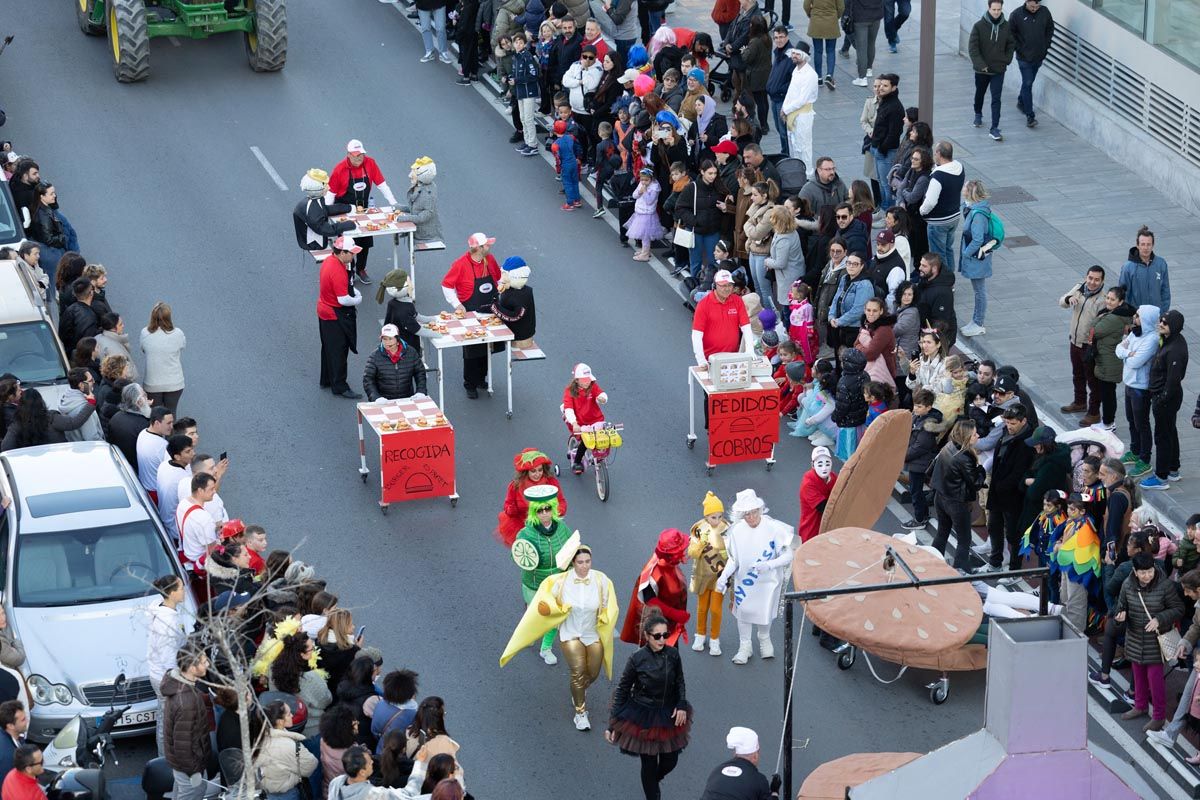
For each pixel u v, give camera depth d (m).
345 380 27.34
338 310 26.72
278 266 31.25
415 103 37.91
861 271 26.03
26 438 23.00
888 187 30.81
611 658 19.91
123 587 20.05
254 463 25.55
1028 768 12.04
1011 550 22.11
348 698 17.84
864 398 24.30
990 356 27.59
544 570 20.72
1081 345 25.22
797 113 32.59
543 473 21.69
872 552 19.12
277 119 36.88
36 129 36.03
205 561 20.80
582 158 34.72
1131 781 13.02
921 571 18.80
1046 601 16.86
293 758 16.94
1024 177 33.59
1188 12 31.70
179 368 25.59
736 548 20.55
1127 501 20.08
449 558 23.34
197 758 17.09
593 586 19.52
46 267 28.95
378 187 30.62
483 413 27.03
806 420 25.88
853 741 19.66
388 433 23.92
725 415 24.98
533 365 28.30
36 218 29.03
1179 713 18.84
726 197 29.22
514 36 34.84
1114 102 34.31
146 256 31.31
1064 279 29.83
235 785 16.89
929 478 23.33
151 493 22.88
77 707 18.80
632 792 18.92
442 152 35.66
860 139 35.00
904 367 25.20
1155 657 19.00
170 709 17.02
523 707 20.39
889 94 30.73
